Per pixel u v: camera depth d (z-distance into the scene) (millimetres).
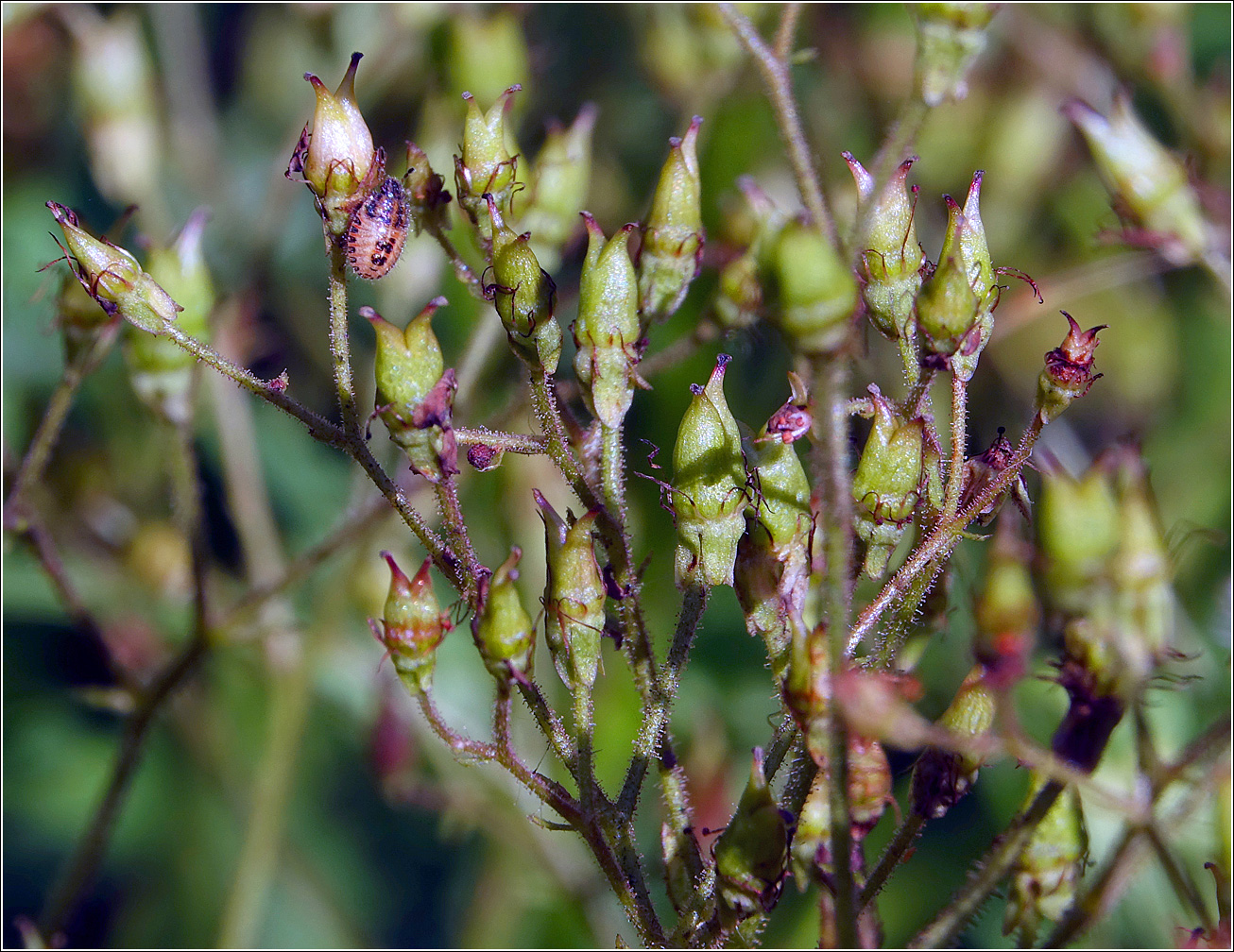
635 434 210
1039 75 218
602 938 201
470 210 171
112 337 192
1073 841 167
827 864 167
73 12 217
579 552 165
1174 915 186
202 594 194
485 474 206
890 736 158
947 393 216
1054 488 161
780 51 172
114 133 215
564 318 207
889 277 168
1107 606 161
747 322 185
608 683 204
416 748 207
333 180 166
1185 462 212
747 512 167
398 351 164
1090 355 164
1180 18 198
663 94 214
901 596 166
